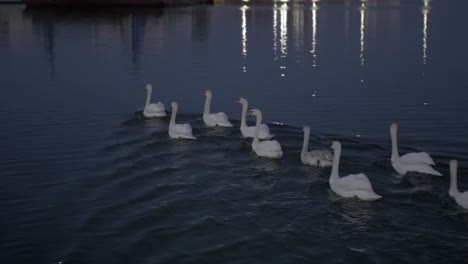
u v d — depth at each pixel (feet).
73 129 64.23
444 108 74.43
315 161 50.75
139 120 68.18
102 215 40.73
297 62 115.55
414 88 88.07
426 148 56.95
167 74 101.35
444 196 43.57
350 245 36.14
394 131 50.78
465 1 337.93
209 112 70.38
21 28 180.34
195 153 54.90
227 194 44.60
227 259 34.47
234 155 54.39
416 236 37.14
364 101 79.15
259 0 425.69
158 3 285.02
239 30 180.75
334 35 165.58
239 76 99.45
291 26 194.18
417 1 352.69
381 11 258.78
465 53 124.47
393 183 46.47
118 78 97.25
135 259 34.55
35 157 54.24
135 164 51.67
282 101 79.41
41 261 34.37
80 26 188.85
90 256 34.94
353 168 50.01
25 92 84.94
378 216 40.29
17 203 43.19
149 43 147.43
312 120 68.69
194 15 245.86
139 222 39.52
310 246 36.09
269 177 48.37
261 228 38.58
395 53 127.24
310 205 42.42
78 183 47.11
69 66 109.40
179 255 34.96
